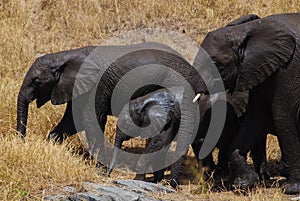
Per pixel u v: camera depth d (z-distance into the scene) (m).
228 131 36.19
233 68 33.50
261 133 34.72
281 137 33.94
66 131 38.59
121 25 51.78
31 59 47.97
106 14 52.50
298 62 33.25
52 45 50.22
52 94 38.41
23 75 45.91
